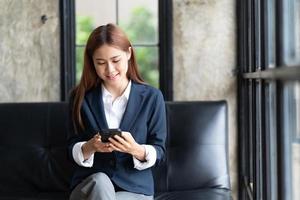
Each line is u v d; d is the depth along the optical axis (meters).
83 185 1.94
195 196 2.47
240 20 3.05
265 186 1.99
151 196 2.19
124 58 2.15
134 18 3.20
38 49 3.13
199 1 3.09
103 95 2.23
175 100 3.12
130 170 2.14
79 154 2.09
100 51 2.11
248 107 2.85
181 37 3.11
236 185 3.15
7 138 2.78
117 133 2.02
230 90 3.12
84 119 2.21
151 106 2.25
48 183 2.74
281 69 1.21
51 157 2.76
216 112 2.75
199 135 2.72
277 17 1.36
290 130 1.50
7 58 3.12
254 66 2.55
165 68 3.12
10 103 2.85
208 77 3.12
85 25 3.20
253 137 2.52
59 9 3.12
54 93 3.14
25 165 2.75
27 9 3.12
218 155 2.70
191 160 2.69
